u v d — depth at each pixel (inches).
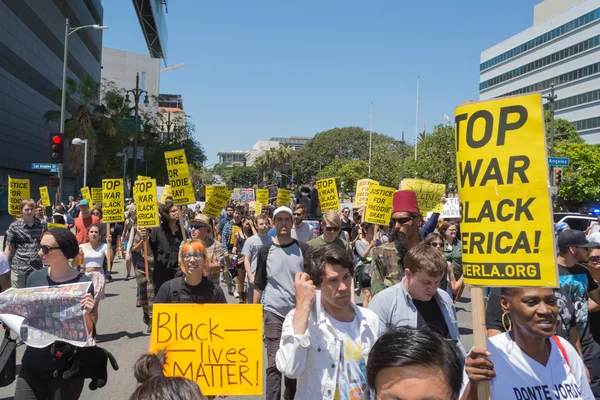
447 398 73.5
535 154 109.3
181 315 169.8
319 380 126.6
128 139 1881.2
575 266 184.5
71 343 157.9
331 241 290.2
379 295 156.4
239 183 6461.6
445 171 1679.4
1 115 1569.9
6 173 1633.9
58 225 431.5
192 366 168.1
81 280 173.2
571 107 3075.8
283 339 126.4
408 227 199.5
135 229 461.7
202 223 322.0
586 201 1998.0
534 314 112.9
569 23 3083.2
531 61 3400.6
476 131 114.2
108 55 4375.0
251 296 337.4
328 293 129.4
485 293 408.2
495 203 111.7
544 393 114.7
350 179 2999.5
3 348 171.5
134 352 306.5
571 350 119.8
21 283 341.7
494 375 105.1
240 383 168.1
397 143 2920.8
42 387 160.7
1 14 1508.4
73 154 1612.9
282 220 234.2
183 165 326.0
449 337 152.2
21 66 1691.7
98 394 238.2
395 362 73.7
